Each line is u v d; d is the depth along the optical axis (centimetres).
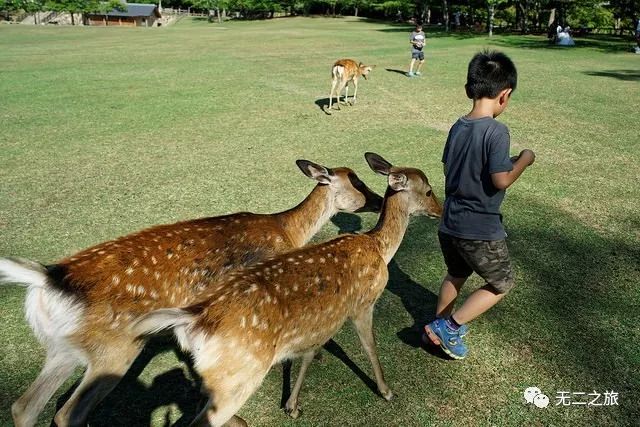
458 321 316
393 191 328
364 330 301
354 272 286
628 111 1032
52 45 2595
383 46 2425
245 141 824
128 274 273
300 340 263
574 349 345
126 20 6222
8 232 504
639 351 342
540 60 1888
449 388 312
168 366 330
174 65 1741
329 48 2336
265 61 1852
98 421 286
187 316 230
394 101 1138
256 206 568
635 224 530
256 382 243
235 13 6725
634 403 300
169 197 594
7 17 5866
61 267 261
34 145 805
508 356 338
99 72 1573
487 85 284
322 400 302
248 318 238
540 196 600
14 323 366
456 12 3981
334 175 378
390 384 314
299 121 955
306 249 283
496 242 296
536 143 812
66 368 262
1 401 298
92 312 259
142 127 916
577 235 504
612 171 688
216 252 309
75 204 573
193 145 805
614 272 438
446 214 311
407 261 457
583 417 290
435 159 726
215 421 234
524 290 410
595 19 3256
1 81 1390
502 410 296
